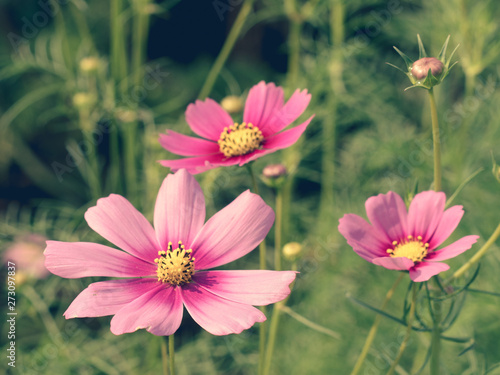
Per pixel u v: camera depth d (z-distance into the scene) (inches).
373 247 13.0
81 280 19.9
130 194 21.5
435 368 13.2
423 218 13.1
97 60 21.5
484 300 18.2
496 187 20.6
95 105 20.9
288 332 22.2
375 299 22.5
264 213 12.8
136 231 12.8
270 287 12.0
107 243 20.8
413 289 12.7
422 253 12.7
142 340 22.1
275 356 21.2
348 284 23.0
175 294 12.2
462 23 20.9
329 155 24.5
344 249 23.6
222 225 12.8
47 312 19.6
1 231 20.8
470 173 21.6
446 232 12.9
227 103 19.3
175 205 13.0
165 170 21.5
